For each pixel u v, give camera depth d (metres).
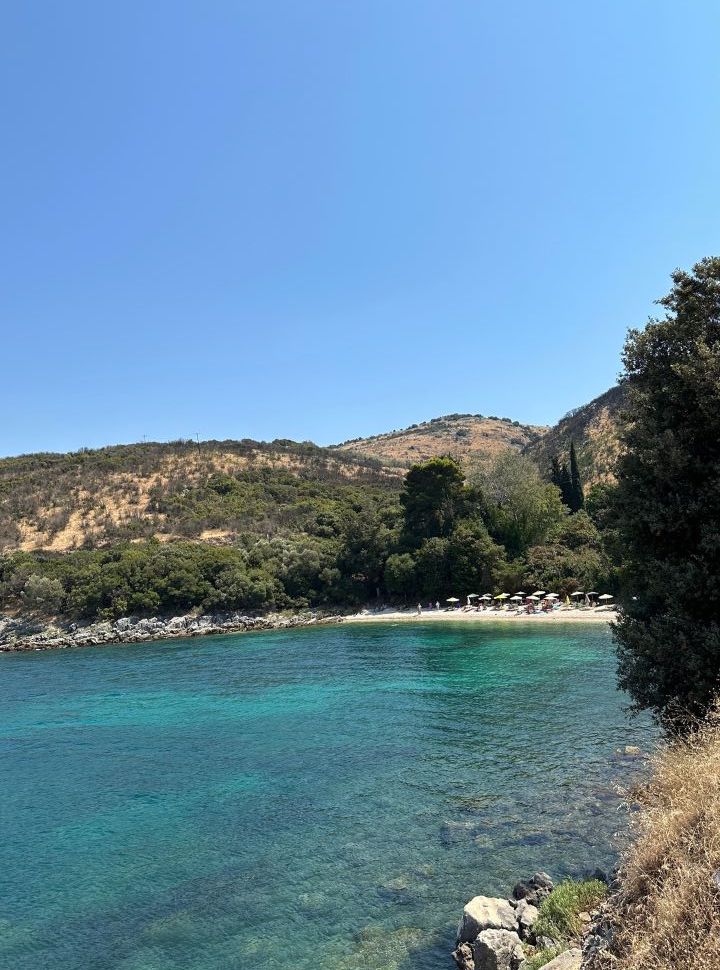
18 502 113.50
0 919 14.19
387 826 17.58
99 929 13.62
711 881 6.44
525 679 35.34
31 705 37.59
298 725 29.06
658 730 24.05
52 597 78.81
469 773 21.17
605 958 7.79
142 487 123.75
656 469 14.98
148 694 38.91
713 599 14.13
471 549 74.50
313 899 14.16
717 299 15.63
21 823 19.39
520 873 14.46
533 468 87.44
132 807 20.28
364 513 86.62
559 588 69.50
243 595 79.31
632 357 16.53
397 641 54.62
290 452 157.12
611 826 16.20
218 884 15.12
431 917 13.12
